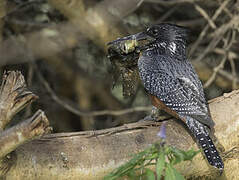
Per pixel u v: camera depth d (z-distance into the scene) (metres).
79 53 16.12
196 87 10.20
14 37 13.55
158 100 10.55
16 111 7.21
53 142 7.98
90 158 8.03
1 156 6.89
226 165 9.01
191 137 9.04
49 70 16.38
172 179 6.36
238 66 16.34
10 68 12.48
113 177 6.66
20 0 15.43
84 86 16.58
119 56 10.97
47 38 13.46
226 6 15.46
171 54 11.20
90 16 12.59
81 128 16.98
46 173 7.84
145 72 10.96
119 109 16.67
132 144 8.32
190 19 16.30
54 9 15.20
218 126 9.09
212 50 14.76
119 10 11.73
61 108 16.56
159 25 11.33
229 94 9.55
